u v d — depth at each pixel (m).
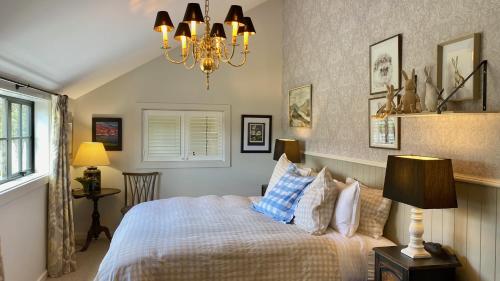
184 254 2.34
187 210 3.37
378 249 2.41
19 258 3.12
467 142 2.22
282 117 5.54
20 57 2.59
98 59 3.70
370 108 3.22
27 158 3.68
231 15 2.76
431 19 2.53
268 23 5.48
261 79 5.48
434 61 2.49
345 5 3.71
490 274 2.07
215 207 3.53
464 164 2.24
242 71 5.42
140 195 5.11
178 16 3.74
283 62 5.50
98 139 4.99
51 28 2.42
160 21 2.71
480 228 2.13
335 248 2.60
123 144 5.08
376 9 3.19
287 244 2.54
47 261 3.80
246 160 5.48
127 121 5.08
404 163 2.18
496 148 2.04
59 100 3.83
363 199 2.93
